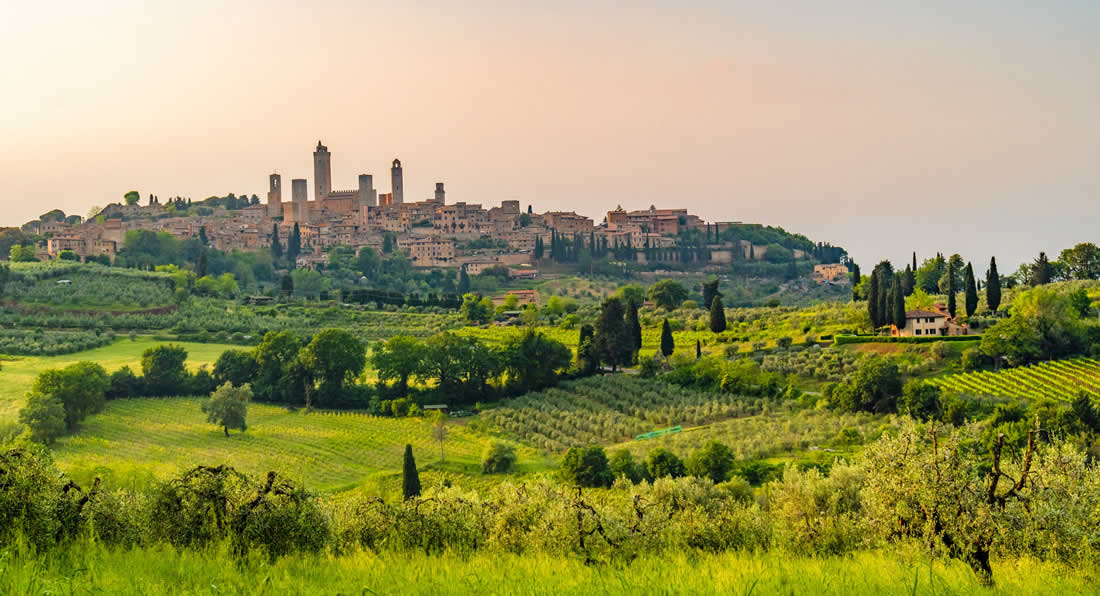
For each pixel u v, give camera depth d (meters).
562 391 166.00
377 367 167.75
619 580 30.58
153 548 33.84
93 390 143.00
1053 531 36.34
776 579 31.22
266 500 37.94
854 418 120.44
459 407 161.88
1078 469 39.66
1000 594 31.02
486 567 34.44
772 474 93.69
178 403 158.38
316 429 142.12
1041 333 142.00
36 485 35.19
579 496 45.50
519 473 111.56
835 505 51.38
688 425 132.88
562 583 30.16
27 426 124.56
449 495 49.50
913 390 118.69
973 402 117.50
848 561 36.53
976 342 153.25
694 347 189.00
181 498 37.69
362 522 44.66
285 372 165.25
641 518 46.12
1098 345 139.62
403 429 142.25
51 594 24.56
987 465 76.38
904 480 38.50
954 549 36.75
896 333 169.12
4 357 180.38
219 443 131.50
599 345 177.75
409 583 29.77
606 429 133.88
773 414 131.38
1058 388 122.06
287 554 36.06
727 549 45.53
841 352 159.25
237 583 28.59
